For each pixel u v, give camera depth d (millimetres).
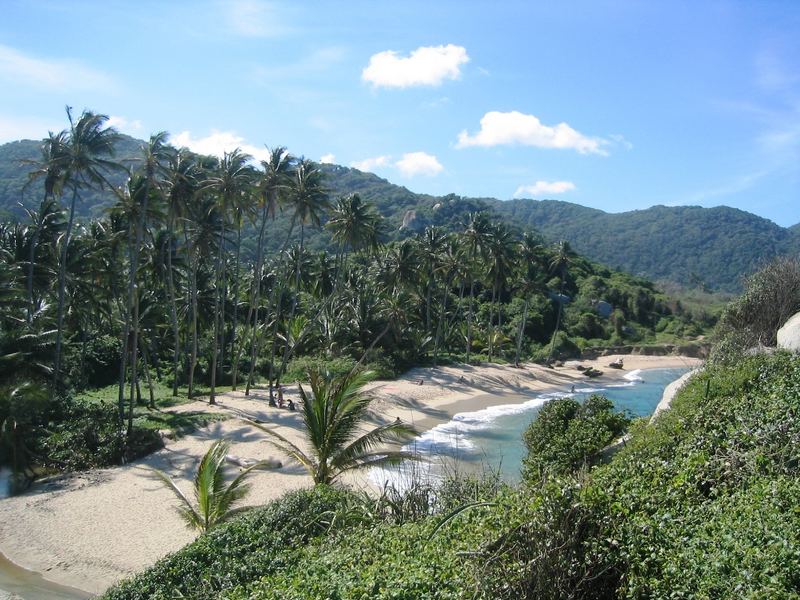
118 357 53688
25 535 21344
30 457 27797
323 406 18500
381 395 47500
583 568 7199
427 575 8195
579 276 109750
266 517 15219
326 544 12594
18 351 31094
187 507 20547
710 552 7020
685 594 6473
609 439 18406
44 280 42000
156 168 36562
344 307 65250
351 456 18484
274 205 45344
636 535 7445
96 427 30688
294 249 66312
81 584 18234
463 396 51969
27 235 41844
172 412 38469
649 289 113062
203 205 43781
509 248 71062
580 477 9023
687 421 13641
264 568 12453
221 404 42406
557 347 84875
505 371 65938
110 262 43062
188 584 12617
